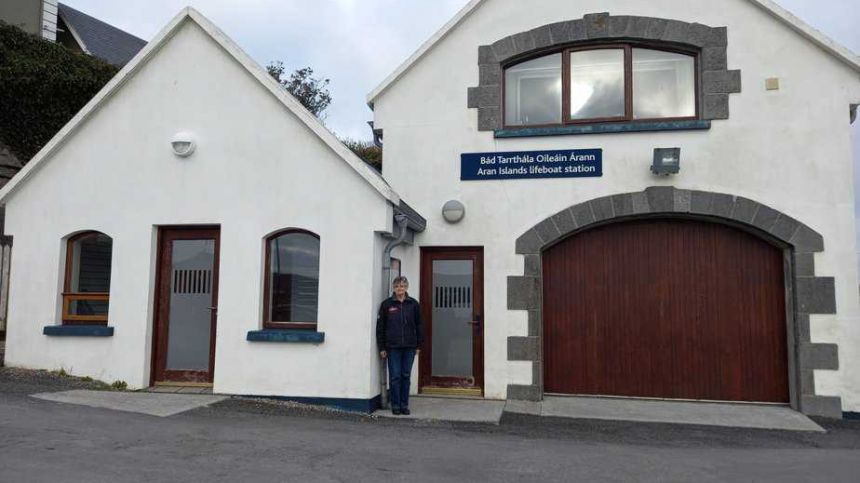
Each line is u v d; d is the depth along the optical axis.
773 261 9.27
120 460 5.37
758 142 9.02
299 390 8.33
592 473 5.68
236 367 8.50
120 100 9.26
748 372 9.22
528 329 9.33
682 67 9.54
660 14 9.41
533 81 9.90
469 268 9.74
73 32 16.44
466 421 7.90
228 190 8.82
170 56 9.18
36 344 9.14
